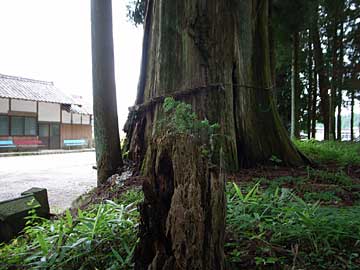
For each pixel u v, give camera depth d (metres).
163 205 1.76
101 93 5.61
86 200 5.03
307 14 9.13
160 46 5.52
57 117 25.09
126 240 2.45
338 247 2.23
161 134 1.87
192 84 5.27
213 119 5.14
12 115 21.62
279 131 5.96
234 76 5.66
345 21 13.16
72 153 23.64
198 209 1.66
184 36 5.38
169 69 5.42
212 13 5.36
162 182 1.76
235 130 5.58
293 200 3.24
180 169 1.70
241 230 2.48
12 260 2.49
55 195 7.84
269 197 3.25
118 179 5.21
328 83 15.34
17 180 10.22
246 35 5.79
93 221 2.79
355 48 14.02
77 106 26.83
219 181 1.78
